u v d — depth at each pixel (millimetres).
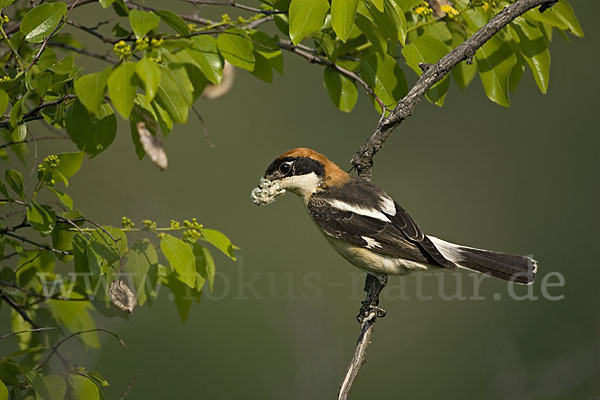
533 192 15750
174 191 15047
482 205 15688
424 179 15922
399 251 7652
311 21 6109
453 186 15859
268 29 14844
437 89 7371
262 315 13281
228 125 15648
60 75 6184
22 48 7602
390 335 13117
